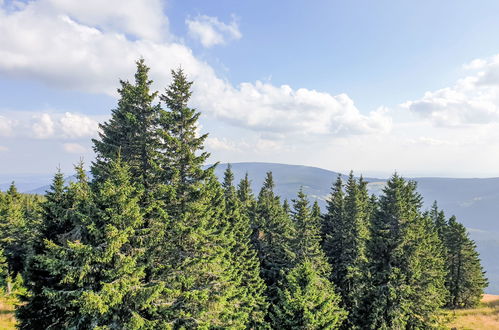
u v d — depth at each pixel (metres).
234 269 28.42
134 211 14.06
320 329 18.16
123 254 13.83
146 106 21.98
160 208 16.47
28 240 38.62
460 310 45.50
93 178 22.19
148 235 15.43
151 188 18.81
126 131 22.98
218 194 30.53
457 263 49.66
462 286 48.25
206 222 19.94
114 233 13.05
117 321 13.09
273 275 34.38
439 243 44.72
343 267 33.19
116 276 13.09
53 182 18.41
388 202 25.77
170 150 19.73
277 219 39.06
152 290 13.60
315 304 19.00
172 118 20.42
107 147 23.80
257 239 38.38
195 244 18.20
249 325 27.14
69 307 13.37
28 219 41.66
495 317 40.31
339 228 36.53
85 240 14.03
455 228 50.34
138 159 21.16
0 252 35.78
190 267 17.09
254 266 32.44
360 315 23.66
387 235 25.06
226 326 17.80
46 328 13.62
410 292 22.64
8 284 36.56
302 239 28.70
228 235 27.70
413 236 24.73
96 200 14.34
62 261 12.52
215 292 18.23
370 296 24.05
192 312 15.99
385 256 25.11
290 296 19.23
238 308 24.59
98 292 12.66
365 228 36.12
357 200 36.28
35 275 14.71
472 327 36.12
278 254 34.03
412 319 23.50
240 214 37.78
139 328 13.32
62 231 16.77
